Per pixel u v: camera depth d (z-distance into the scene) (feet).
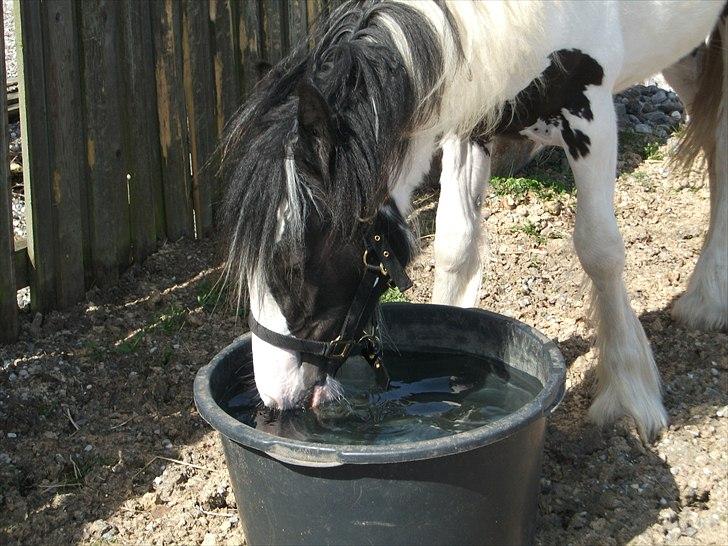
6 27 15.58
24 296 11.66
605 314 9.31
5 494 8.89
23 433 9.58
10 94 13.50
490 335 8.95
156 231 12.51
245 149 7.44
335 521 7.34
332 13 8.06
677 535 8.32
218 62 12.91
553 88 8.52
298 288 7.56
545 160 14.51
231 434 7.27
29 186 10.74
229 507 8.87
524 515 7.88
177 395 10.13
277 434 7.95
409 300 11.55
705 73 10.56
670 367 10.21
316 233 7.43
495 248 12.49
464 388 8.89
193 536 8.55
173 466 9.23
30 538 8.54
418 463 7.10
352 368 9.23
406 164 7.87
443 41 7.66
